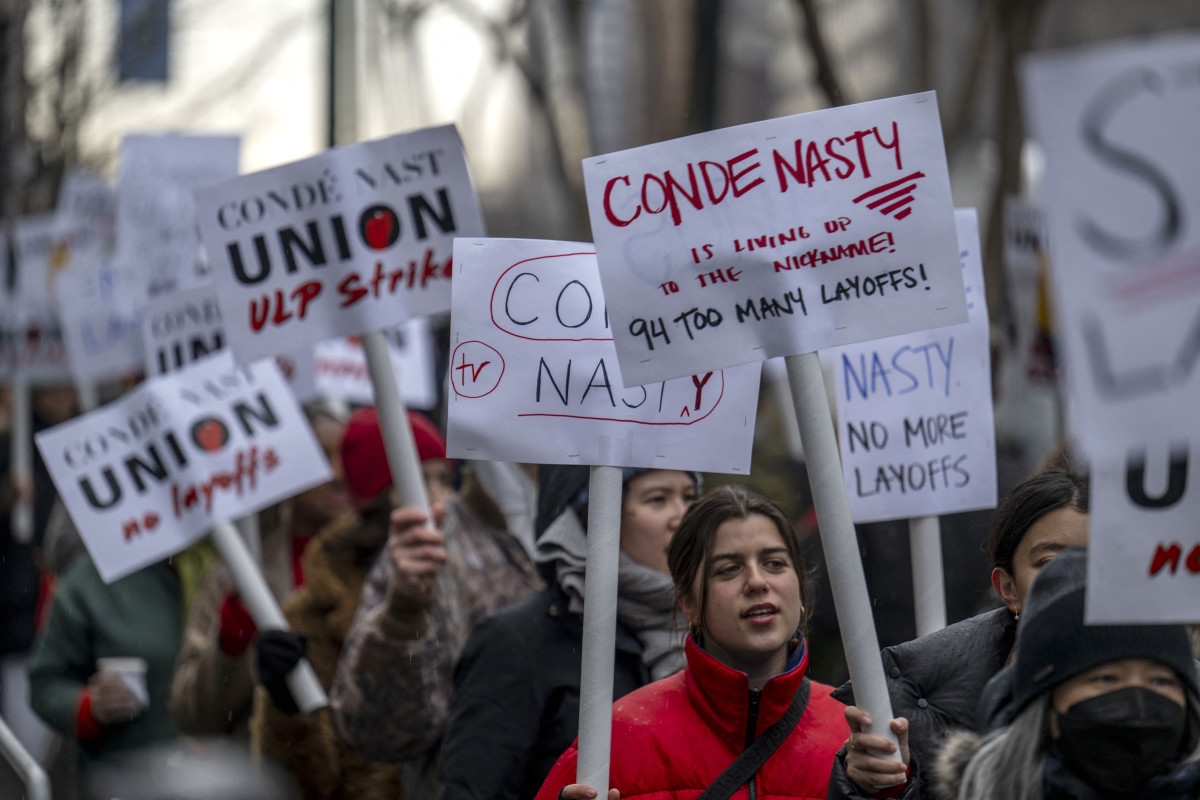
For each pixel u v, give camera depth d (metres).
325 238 7.98
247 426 9.05
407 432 7.73
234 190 8.04
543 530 6.75
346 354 12.01
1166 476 4.32
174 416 9.07
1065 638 4.44
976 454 6.92
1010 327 12.53
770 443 15.54
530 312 6.00
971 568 8.23
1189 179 4.12
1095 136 4.17
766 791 5.46
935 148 5.42
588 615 5.60
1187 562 4.31
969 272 6.95
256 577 8.62
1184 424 4.15
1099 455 4.33
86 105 28.17
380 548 8.75
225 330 7.98
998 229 16.91
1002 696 4.80
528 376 5.95
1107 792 4.41
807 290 5.43
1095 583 4.35
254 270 8.01
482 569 8.16
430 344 14.85
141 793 4.36
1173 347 4.14
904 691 5.45
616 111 33.50
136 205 13.07
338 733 8.02
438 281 7.94
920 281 5.40
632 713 5.70
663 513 6.59
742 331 5.45
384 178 7.98
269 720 8.01
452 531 8.25
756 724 5.55
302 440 9.03
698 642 5.73
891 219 5.42
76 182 15.41
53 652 9.77
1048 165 4.21
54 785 10.47
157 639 9.73
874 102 5.45
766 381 14.03
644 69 25.20
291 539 10.01
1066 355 4.23
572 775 5.77
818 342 5.40
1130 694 4.36
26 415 15.77
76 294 13.34
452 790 6.39
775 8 44.97
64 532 10.88
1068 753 4.45
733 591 5.53
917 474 6.96
